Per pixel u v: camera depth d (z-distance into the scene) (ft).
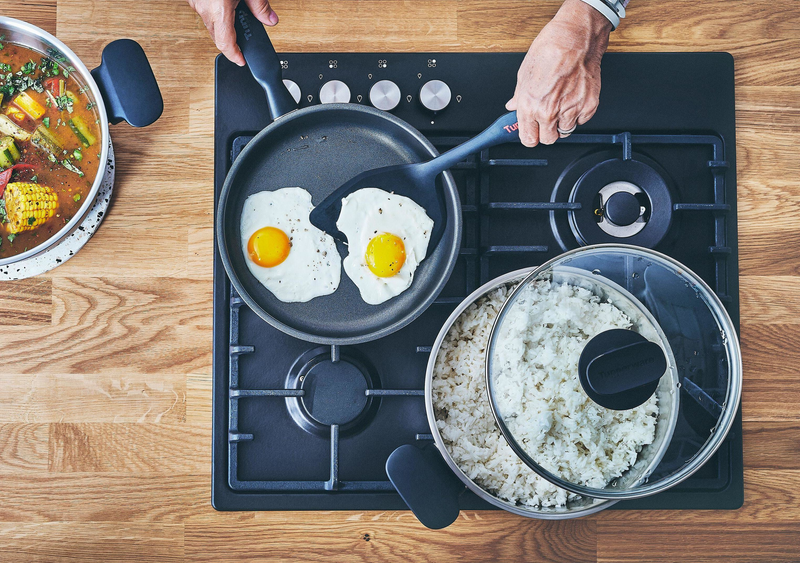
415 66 4.07
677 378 3.09
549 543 4.09
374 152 3.91
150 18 4.16
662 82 4.16
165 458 4.06
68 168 3.80
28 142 3.77
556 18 3.36
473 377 3.65
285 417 3.92
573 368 3.03
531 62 3.38
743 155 4.30
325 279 3.79
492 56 4.09
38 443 4.01
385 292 3.80
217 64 4.01
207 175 4.16
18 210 3.60
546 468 3.07
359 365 3.87
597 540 4.12
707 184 4.15
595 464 3.10
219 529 4.03
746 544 4.12
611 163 3.97
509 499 3.55
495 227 4.05
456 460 3.56
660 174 4.00
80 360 4.06
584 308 3.14
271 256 3.72
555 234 4.04
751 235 4.29
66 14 4.13
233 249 3.77
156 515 4.02
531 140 3.49
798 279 4.27
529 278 3.14
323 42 4.22
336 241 3.79
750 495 4.16
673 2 4.30
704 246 4.12
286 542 4.03
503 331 3.12
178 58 4.17
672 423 3.06
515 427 3.07
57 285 4.07
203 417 4.09
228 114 4.01
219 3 3.29
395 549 4.06
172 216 4.14
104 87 3.66
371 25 4.24
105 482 4.02
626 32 4.30
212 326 4.12
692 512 4.13
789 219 4.29
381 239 3.69
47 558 3.99
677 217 4.07
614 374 2.75
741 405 4.22
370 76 4.04
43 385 4.03
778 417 4.22
